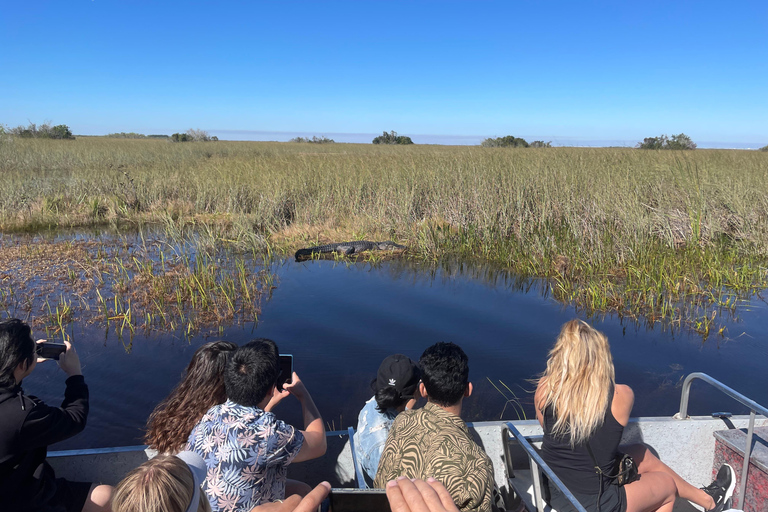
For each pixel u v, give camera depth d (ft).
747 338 19.92
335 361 17.94
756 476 9.62
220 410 7.85
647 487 8.92
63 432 8.44
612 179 43.04
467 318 22.20
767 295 25.08
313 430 9.21
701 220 34.68
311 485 11.11
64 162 75.10
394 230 39.06
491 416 14.66
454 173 46.34
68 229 42.96
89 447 13.04
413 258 33.35
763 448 9.97
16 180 53.67
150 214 47.37
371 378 16.72
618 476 8.69
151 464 5.31
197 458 7.29
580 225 33.99
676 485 9.52
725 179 41.88
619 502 8.59
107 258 32.32
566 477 8.81
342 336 20.13
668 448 11.10
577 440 8.55
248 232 37.09
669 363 17.83
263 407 8.45
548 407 8.98
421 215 41.50
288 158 73.97
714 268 28.17
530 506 9.44
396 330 20.81
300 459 8.72
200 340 19.69
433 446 7.44
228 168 61.16
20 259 31.58
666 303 23.88
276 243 36.86
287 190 47.47
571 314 22.76
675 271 28.07
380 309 23.34
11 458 7.72
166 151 98.89
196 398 8.84
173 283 26.89
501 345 19.35
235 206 46.93
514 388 16.17
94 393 15.58
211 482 7.45
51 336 19.89
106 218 46.39
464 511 6.84
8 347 7.95
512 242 34.06
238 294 25.25
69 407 8.93
